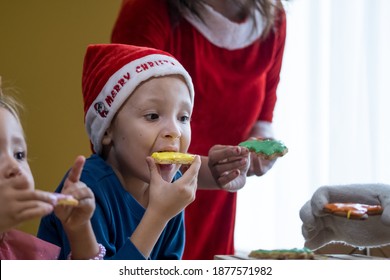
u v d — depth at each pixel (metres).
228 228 2.50
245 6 2.46
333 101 2.62
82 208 0.95
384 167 2.64
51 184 2.40
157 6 2.35
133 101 1.28
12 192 0.87
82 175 1.25
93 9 2.41
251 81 2.51
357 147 2.62
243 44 2.48
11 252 1.09
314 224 1.32
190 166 1.19
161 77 1.29
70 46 2.43
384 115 2.64
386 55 2.66
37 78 2.42
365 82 2.63
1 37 2.41
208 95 2.43
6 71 2.39
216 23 2.41
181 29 2.38
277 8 2.54
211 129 2.44
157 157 1.20
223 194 2.49
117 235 1.27
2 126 0.97
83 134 2.44
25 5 2.43
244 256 1.25
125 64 1.29
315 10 2.61
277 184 2.57
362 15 2.64
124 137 1.28
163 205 1.14
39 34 2.43
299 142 2.61
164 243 1.39
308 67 2.61
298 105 2.61
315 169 2.60
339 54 2.62
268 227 2.56
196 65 2.40
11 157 0.96
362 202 1.33
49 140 2.42
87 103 1.36
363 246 1.30
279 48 2.57
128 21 2.35
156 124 1.27
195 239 2.43
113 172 1.30
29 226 2.33
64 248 1.18
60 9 2.43
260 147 1.52
